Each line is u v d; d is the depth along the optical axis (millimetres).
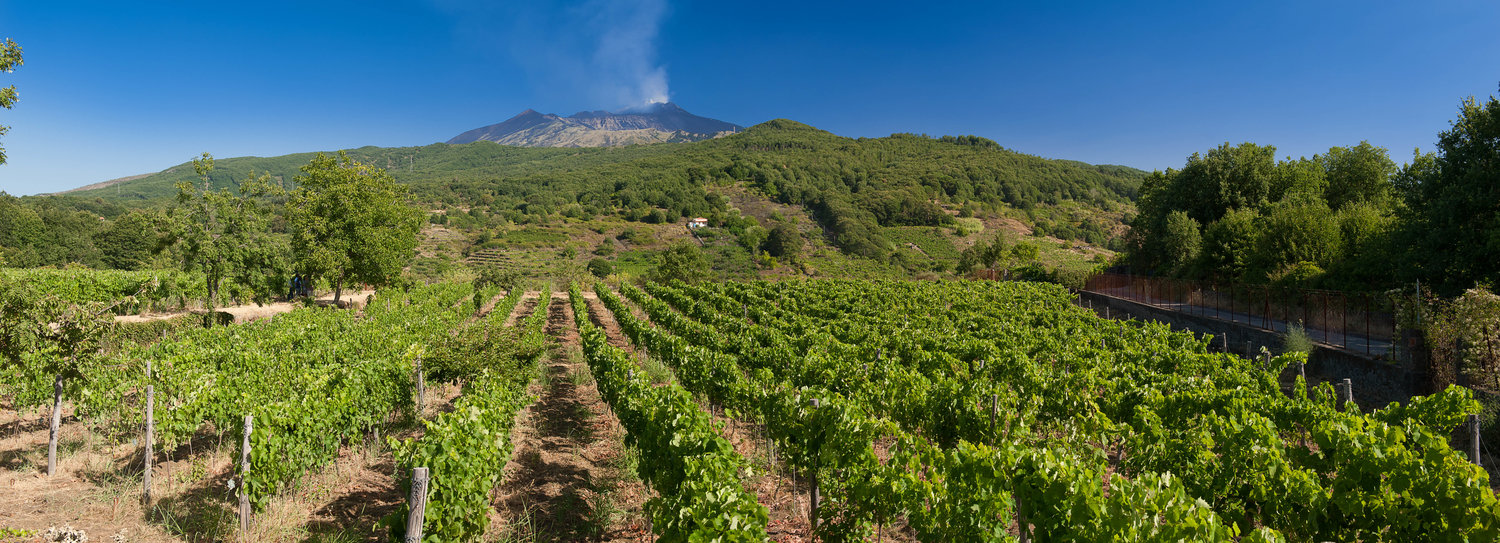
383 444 10242
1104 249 94000
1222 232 28703
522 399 12047
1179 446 6727
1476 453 7789
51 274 27859
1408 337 12109
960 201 128625
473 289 47438
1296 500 5629
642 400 8859
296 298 31672
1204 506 4508
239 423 7508
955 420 9281
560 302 42656
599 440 10742
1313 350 15250
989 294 31969
